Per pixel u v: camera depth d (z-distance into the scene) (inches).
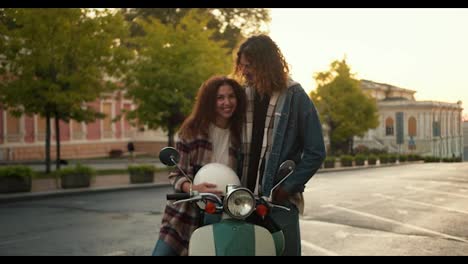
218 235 132.6
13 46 900.6
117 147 1926.7
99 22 956.6
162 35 1146.7
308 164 143.7
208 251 132.6
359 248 348.2
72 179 771.4
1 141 1497.3
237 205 129.2
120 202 633.0
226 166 143.5
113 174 1035.9
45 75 941.2
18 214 534.3
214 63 1207.6
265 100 150.9
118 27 979.3
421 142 2942.9
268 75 147.6
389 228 426.9
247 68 152.1
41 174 965.8
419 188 790.5
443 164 1856.5
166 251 151.3
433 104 2945.4
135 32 2075.5
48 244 368.8
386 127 3031.5
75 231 423.8
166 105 1113.4
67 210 562.6
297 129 147.3
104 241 378.3
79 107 974.4
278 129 146.0
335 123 2129.7
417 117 2965.1
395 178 1028.5
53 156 1654.8
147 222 470.3
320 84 2139.5
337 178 1048.2
